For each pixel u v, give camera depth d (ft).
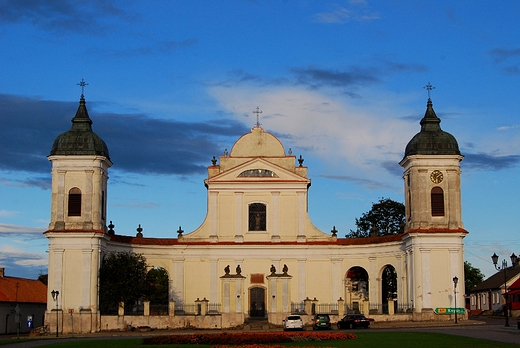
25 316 315.99
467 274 517.96
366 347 155.74
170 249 299.38
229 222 302.45
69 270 264.31
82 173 271.08
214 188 304.09
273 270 269.44
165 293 431.43
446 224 270.87
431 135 276.00
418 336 182.19
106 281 264.31
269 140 307.78
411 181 275.59
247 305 297.94
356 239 298.56
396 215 384.68
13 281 325.01
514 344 152.15
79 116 278.26
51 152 271.90
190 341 183.52
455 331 200.13
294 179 303.68
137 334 239.71
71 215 269.44
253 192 304.09
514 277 363.15
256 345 167.22
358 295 363.15
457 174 273.95
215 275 298.76
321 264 299.99
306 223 302.25
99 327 259.19
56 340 209.97
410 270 272.51
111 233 286.46
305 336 186.09
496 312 353.72
